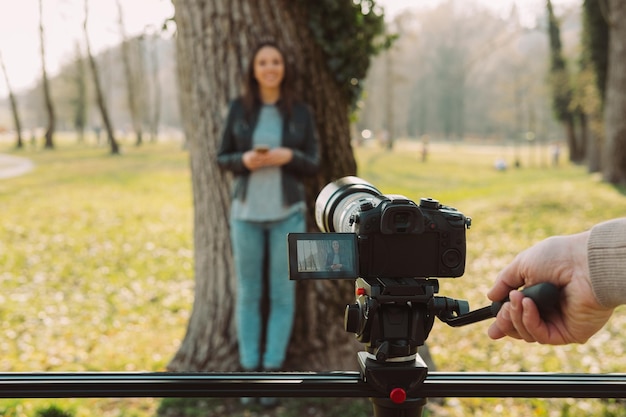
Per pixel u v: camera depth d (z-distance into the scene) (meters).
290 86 3.57
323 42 3.75
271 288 3.62
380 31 3.97
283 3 3.69
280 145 3.53
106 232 11.27
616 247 1.01
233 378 1.36
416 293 1.23
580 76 22.50
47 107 43.22
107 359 4.87
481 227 11.12
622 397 1.38
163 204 15.36
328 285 3.91
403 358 1.31
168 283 7.64
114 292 7.20
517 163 37.22
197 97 3.84
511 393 1.38
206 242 3.99
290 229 3.53
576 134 34.50
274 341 3.61
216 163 3.86
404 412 1.34
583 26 20.42
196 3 3.74
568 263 1.09
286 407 3.68
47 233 11.13
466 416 3.70
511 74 44.75
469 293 7.04
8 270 8.31
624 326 5.56
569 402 3.84
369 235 1.21
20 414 3.47
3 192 17.25
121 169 25.53
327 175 3.86
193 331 4.11
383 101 70.88
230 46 3.71
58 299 6.89
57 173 24.03
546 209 12.28
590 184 16.12
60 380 1.35
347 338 3.93
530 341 1.13
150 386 1.36
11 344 5.35
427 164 34.50
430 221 1.22
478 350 5.05
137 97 54.41
